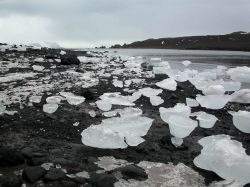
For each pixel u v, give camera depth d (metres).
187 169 3.19
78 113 4.72
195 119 4.72
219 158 3.08
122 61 12.77
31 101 5.19
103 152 3.47
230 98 5.79
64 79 7.25
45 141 3.70
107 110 4.91
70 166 3.10
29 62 10.09
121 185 2.83
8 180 2.66
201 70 10.80
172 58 17.75
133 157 3.39
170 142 3.77
